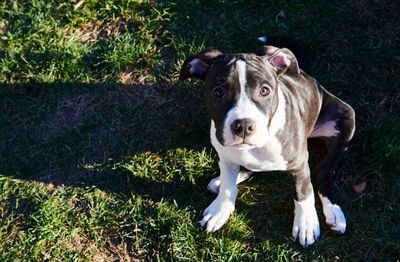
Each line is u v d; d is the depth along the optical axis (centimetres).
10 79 136
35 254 117
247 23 138
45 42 139
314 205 116
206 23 139
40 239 119
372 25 137
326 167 118
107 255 118
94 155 128
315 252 115
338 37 136
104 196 123
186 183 124
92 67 137
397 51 133
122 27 141
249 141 98
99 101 134
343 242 116
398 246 114
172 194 123
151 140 129
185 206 121
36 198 123
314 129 120
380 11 138
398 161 121
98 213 121
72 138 130
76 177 126
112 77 135
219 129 101
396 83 130
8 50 139
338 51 134
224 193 116
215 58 105
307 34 136
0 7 144
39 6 144
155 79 135
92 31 141
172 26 139
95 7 143
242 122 97
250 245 117
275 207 120
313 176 122
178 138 128
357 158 124
